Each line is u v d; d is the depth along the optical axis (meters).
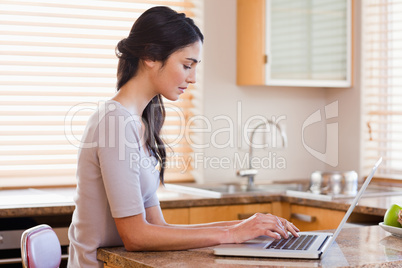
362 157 4.24
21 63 3.64
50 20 3.73
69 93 3.76
